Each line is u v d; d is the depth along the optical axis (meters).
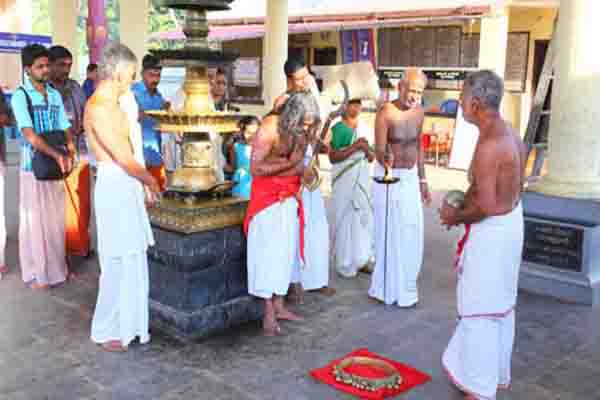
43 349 4.35
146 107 6.26
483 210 3.52
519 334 4.79
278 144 4.39
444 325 4.89
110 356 4.26
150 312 4.73
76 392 3.79
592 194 5.67
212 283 4.61
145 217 4.32
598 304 5.47
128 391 3.80
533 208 5.83
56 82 5.99
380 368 4.07
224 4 4.46
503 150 3.43
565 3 5.65
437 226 7.96
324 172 11.41
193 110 4.60
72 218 6.23
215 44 15.91
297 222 4.66
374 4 12.91
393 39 13.61
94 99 4.06
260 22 14.66
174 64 4.46
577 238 5.50
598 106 5.63
